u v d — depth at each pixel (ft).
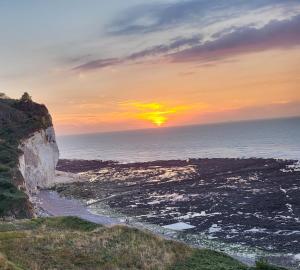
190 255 103.71
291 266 142.51
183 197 277.23
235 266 96.78
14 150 313.94
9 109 392.47
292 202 235.40
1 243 95.81
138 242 107.76
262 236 178.60
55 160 405.18
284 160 428.97
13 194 222.89
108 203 276.82
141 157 636.07
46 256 89.25
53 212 253.24
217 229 194.70
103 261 89.81
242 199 254.06
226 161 461.78
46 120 404.16
